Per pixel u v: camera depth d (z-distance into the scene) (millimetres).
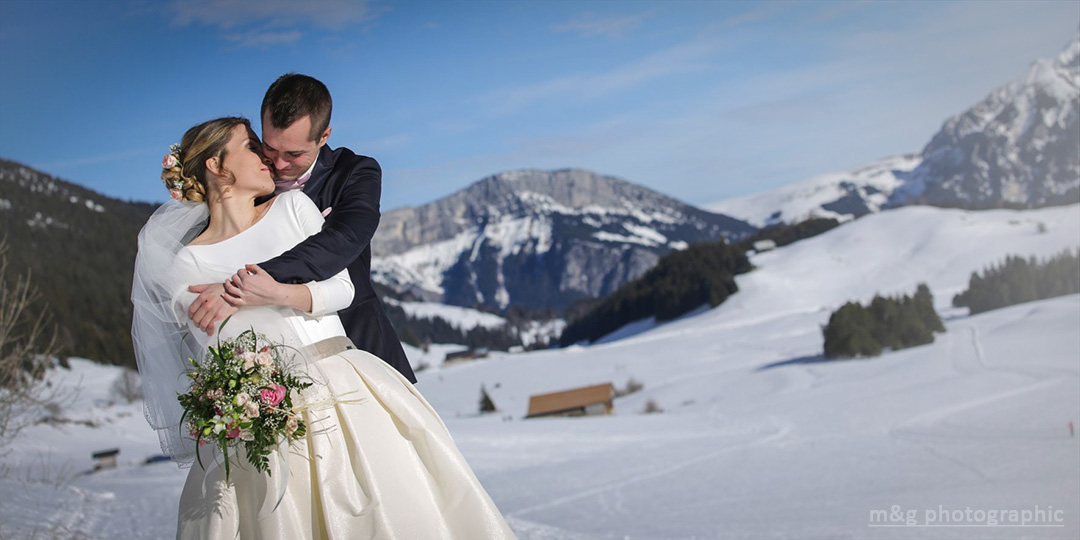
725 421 54188
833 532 17438
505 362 125688
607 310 190250
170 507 14180
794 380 73500
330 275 2424
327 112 2549
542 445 48438
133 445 56250
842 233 184375
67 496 12656
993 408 45594
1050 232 154875
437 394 105312
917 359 71500
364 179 2682
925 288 122625
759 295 158500
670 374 95438
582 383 99625
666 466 38281
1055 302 86250
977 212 177000
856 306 84688
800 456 38375
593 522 24312
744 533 18688
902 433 42344
